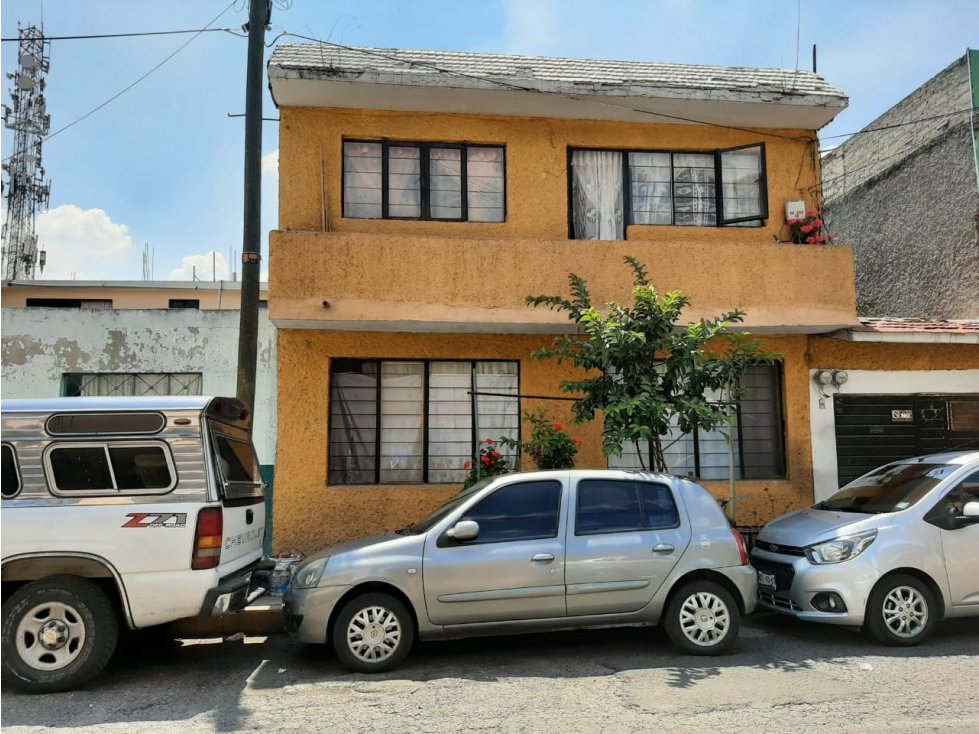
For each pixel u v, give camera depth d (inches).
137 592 210.5
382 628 226.2
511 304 366.6
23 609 208.2
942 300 510.0
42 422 217.5
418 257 363.6
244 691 211.2
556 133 400.2
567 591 231.3
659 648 250.1
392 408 390.0
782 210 409.7
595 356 306.5
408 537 233.9
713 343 391.2
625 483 247.6
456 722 182.7
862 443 409.4
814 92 387.9
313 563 233.8
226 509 227.3
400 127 389.7
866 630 258.8
